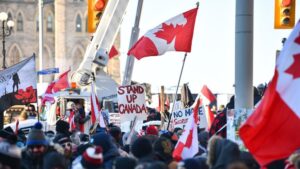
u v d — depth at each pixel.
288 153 9.42
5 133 13.92
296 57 9.57
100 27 30.66
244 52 17.36
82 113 26.08
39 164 11.68
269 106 9.41
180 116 19.58
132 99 19.25
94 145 11.59
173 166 10.69
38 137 11.65
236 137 14.38
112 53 31.89
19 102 19.89
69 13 116.62
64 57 115.75
